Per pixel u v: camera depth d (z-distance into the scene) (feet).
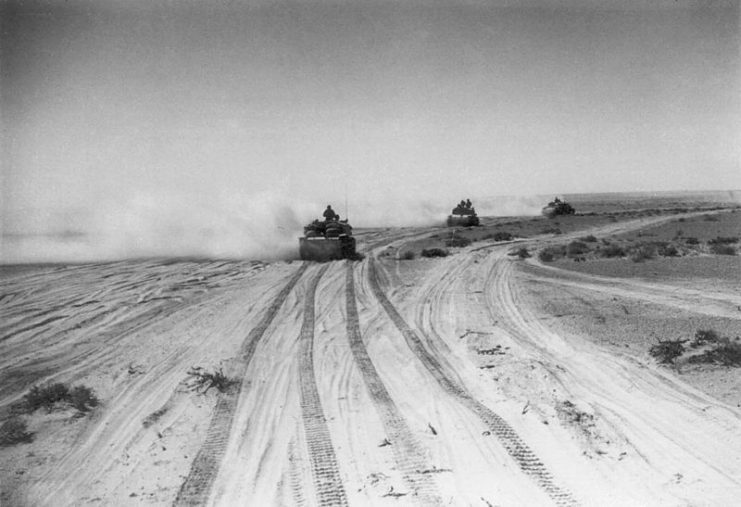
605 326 60.03
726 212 242.78
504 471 30.22
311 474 30.12
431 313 70.08
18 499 28.30
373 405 39.83
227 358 51.60
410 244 158.71
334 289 87.56
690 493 27.96
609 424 35.83
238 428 36.29
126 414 38.88
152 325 64.90
